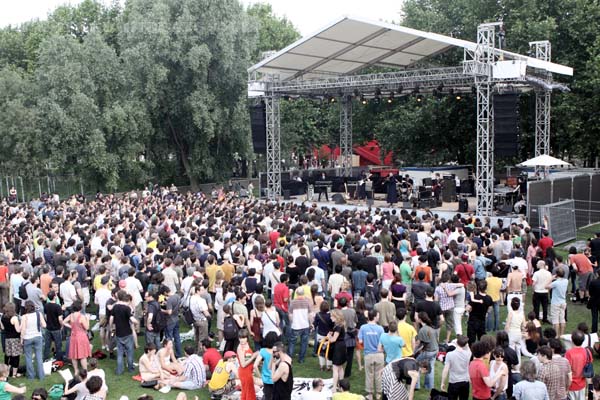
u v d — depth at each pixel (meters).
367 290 13.19
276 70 32.81
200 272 13.49
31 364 11.51
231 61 40.25
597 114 33.12
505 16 36.78
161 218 19.92
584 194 27.53
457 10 38.50
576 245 22.61
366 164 59.88
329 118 46.97
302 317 11.99
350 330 10.80
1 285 14.05
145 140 41.41
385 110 43.38
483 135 26.23
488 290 13.45
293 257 14.29
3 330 11.62
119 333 11.77
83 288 13.64
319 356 11.70
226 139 43.59
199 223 18.94
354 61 32.97
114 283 13.72
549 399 8.41
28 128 38.62
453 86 30.80
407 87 30.88
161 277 11.99
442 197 32.56
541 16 34.66
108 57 39.62
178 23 38.75
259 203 25.64
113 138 39.41
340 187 35.97
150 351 11.36
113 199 28.58
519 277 13.49
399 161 51.75
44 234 17.06
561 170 33.88
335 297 12.53
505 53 25.73
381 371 9.88
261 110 33.53
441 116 38.34
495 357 8.52
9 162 40.47
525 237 16.45
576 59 34.09
